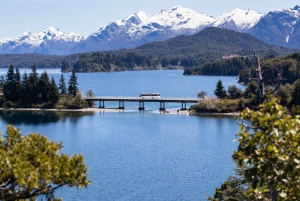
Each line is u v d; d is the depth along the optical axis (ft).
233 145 354.74
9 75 618.44
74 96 643.04
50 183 68.39
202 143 364.99
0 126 463.83
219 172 268.41
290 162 57.16
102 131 431.02
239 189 134.51
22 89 616.80
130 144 363.76
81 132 425.69
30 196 65.46
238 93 564.71
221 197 142.82
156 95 611.47
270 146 55.01
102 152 331.16
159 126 458.50
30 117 532.32
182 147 349.20
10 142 70.18
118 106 654.12
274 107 59.77
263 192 69.00
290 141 57.93
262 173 57.67
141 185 240.73
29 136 69.72
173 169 276.82
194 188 234.38
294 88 482.28
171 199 216.33
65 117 531.09
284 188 60.18
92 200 214.48
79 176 66.95
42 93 615.57
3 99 615.16
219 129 432.25
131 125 467.93
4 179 63.72
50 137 398.62
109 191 229.45
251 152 58.18
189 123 473.67
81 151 335.26
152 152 330.54
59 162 65.98
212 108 540.52
